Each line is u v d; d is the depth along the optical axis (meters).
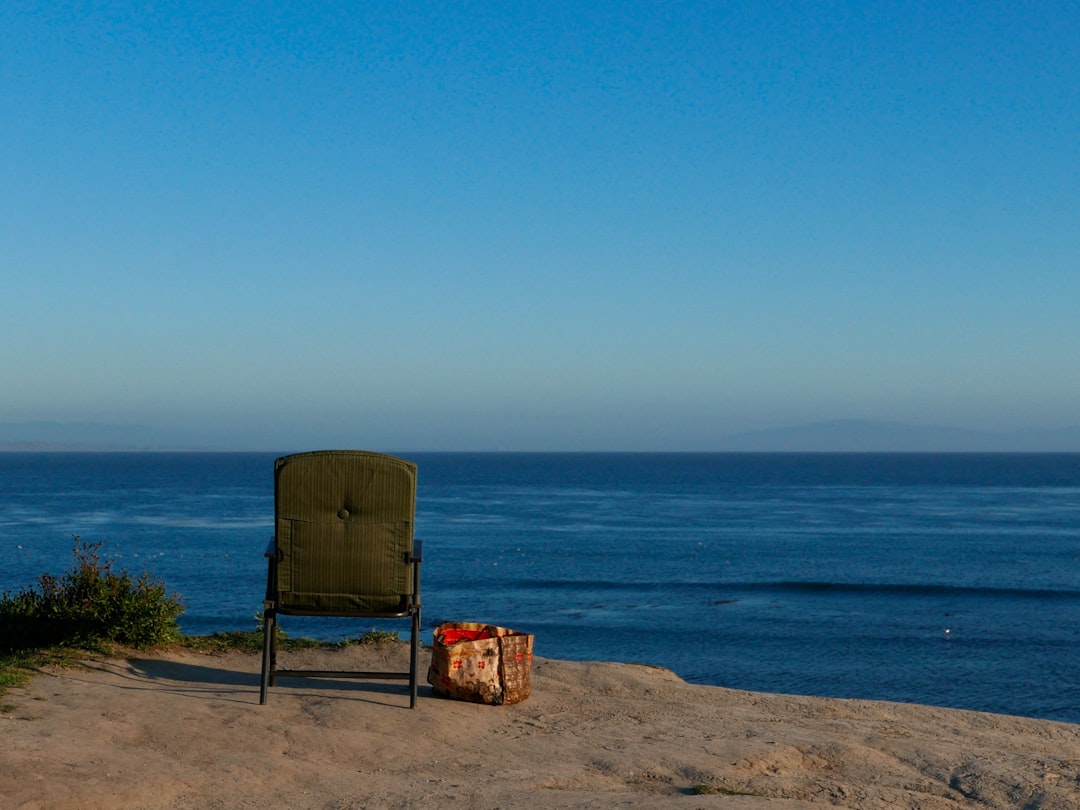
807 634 26.72
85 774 4.76
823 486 122.38
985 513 73.75
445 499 90.75
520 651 7.23
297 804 4.71
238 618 27.00
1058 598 33.38
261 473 160.38
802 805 5.00
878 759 6.14
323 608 6.58
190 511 69.31
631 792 5.24
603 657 23.70
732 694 8.18
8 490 101.38
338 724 6.20
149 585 8.82
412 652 6.66
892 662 23.25
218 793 4.78
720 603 32.09
